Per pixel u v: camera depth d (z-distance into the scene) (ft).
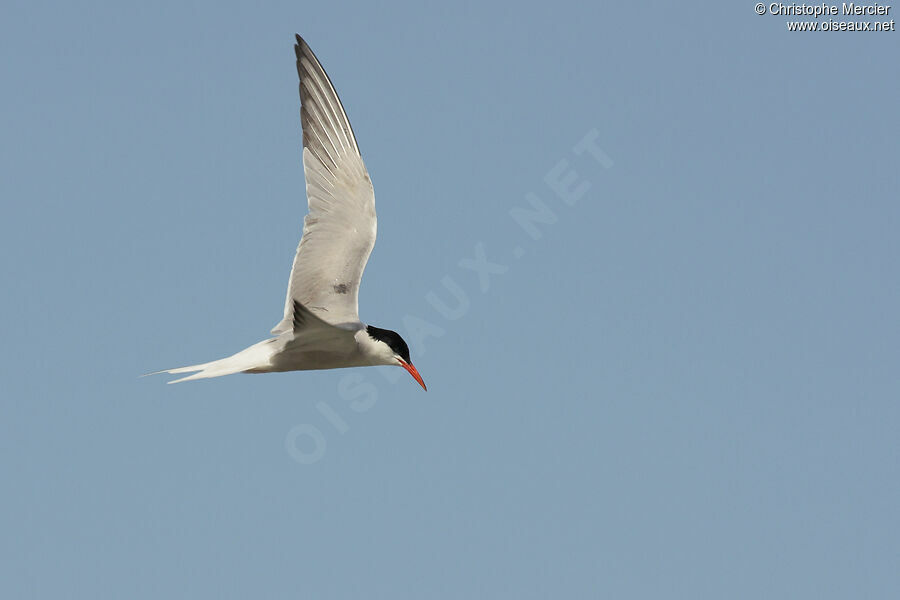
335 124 46.06
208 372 41.47
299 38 46.62
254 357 41.88
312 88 46.55
